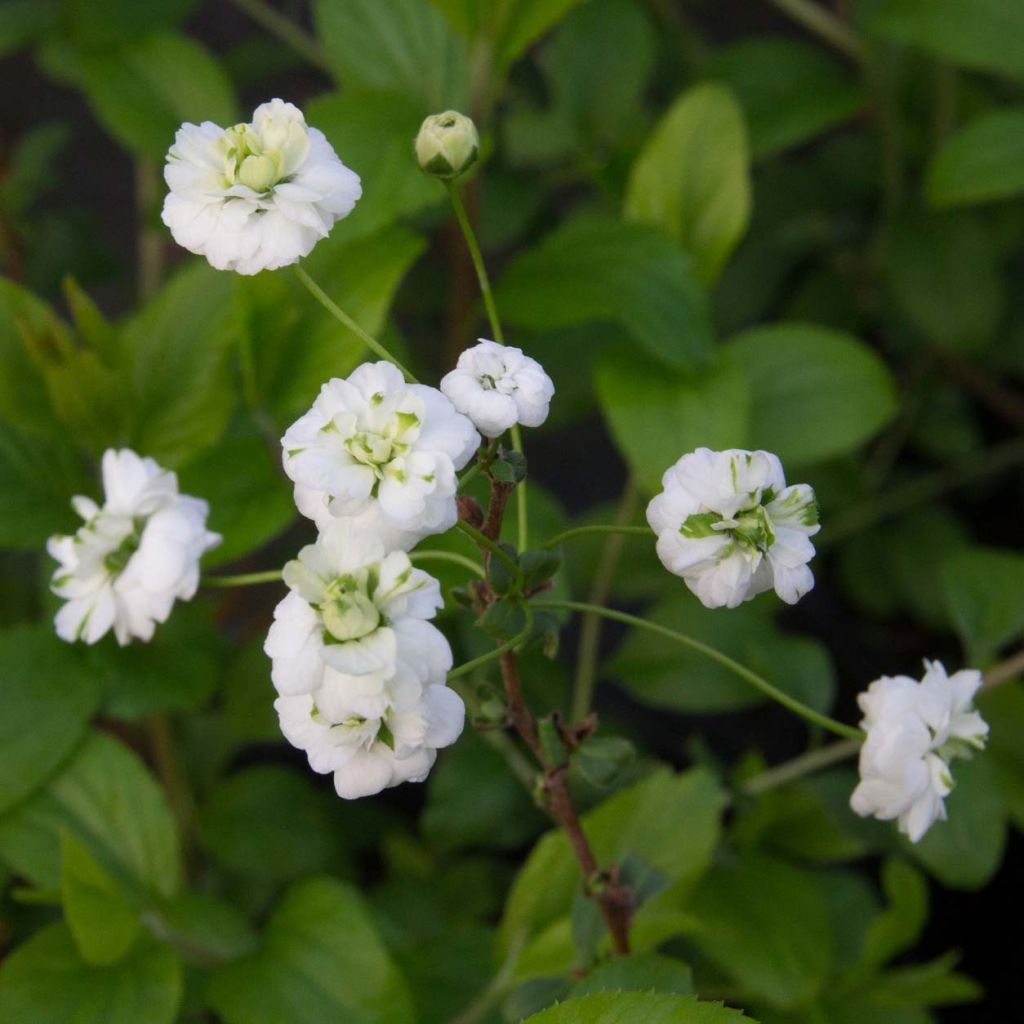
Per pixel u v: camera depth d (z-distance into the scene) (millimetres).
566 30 243
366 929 198
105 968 196
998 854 212
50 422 207
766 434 222
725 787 220
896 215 269
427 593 167
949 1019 260
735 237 220
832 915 231
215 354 207
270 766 231
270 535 204
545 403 172
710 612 228
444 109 219
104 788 202
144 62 235
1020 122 230
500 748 225
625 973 184
